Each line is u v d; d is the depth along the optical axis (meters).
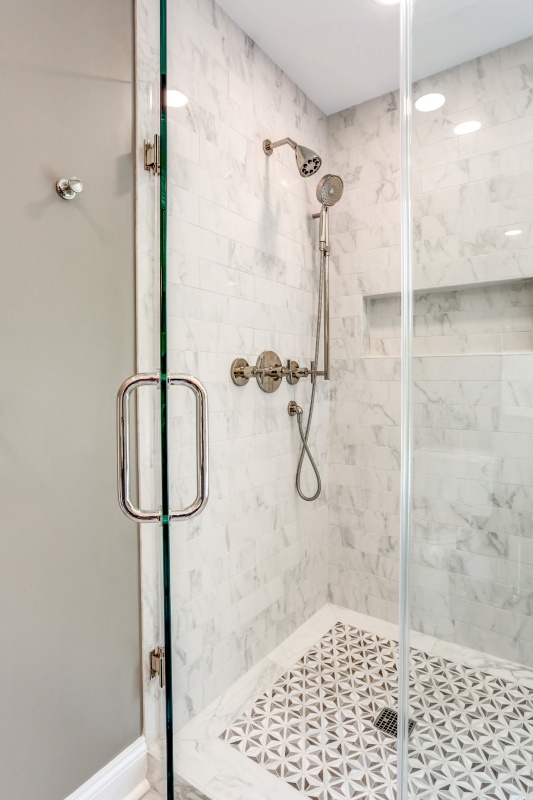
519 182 1.41
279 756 1.28
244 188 1.56
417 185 1.38
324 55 1.65
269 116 1.67
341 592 2.08
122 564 1.19
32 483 0.98
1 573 0.92
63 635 1.05
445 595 1.28
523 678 1.24
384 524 1.97
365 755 1.29
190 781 1.19
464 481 1.35
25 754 0.97
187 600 1.38
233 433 1.55
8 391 0.93
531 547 1.32
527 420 1.38
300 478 1.90
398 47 1.61
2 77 0.89
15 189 0.93
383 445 1.96
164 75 0.90
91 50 1.07
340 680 1.62
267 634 1.72
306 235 1.88
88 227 1.08
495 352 1.41
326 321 2.00
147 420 1.24
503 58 1.38
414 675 1.19
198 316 1.39
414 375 1.36
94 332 1.11
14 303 0.94
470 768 1.08
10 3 0.90
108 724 1.16
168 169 1.27
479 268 1.42
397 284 1.88
